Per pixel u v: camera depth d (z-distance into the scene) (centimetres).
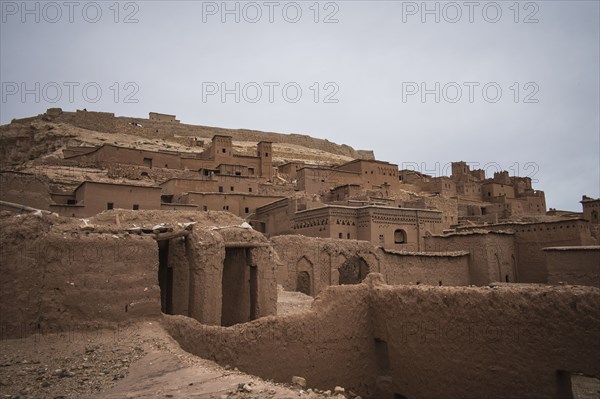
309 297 2581
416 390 1456
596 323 1077
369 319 1669
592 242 3231
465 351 1322
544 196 7762
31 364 1031
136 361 1074
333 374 1527
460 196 7275
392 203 4984
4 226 1220
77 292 1274
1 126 8031
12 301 1189
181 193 4691
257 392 841
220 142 6344
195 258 1551
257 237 1831
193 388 875
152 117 10281
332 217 3884
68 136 7675
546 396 1146
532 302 1191
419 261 3106
